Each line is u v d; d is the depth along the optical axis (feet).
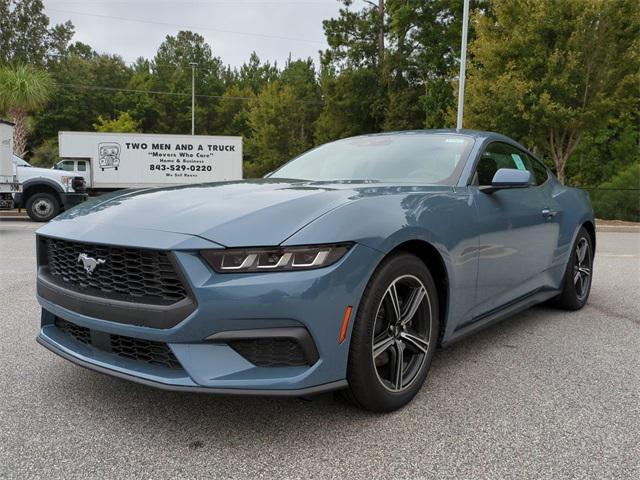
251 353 7.13
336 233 7.25
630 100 50.29
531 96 48.62
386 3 103.14
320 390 7.21
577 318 14.71
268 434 7.77
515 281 11.72
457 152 11.42
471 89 53.47
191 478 6.64
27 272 21.11
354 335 7.57
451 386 9.66
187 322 6.90
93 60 208.85
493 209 10.59
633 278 21.24
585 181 84.94
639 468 6.95
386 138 13.01
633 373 10.43
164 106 211.00
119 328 7.42
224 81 234.58
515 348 11.96
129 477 6.66
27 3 144.25
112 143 76.02
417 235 8.36
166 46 255.91
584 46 47.88
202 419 8.23
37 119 176.35
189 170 78.84
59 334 8.98
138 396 9.07
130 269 7.52
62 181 47.78
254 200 8.04
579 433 7.90
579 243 15.24
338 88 110.93
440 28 98.07
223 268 6.89
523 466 6.98
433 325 9.05
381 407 8.20
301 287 6.93
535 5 49.37
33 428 7.93
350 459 7.11
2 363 10.65
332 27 110.52
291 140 154.40
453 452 7.32
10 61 137.90
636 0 46.57
